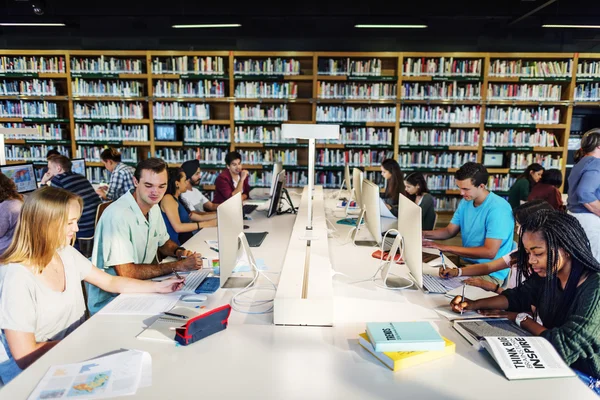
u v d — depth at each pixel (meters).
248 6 6.27
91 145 6.47
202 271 2.23
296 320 1.62
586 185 3.40
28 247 1.49
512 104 6.10
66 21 5.88
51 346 1.50
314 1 6.22
